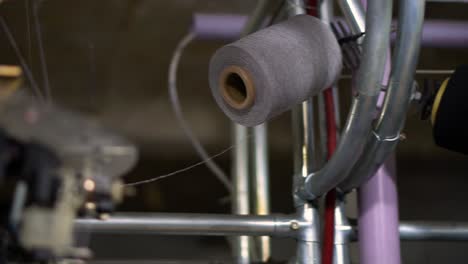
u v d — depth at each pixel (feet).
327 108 2.49
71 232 1.71
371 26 1.96
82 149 1.70
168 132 4.70
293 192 2.57
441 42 3.53
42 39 2.80
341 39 2.37
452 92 2.16
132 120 4.59
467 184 5.01
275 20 2.90
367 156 2.23
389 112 2.09
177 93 4.84
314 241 2.45
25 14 2.54
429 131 4.26
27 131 1.60
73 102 3.30
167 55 4.65
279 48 2.07
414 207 4.98
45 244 1.60
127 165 1.79
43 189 1.55
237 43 2.09
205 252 4.65
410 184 5.00
